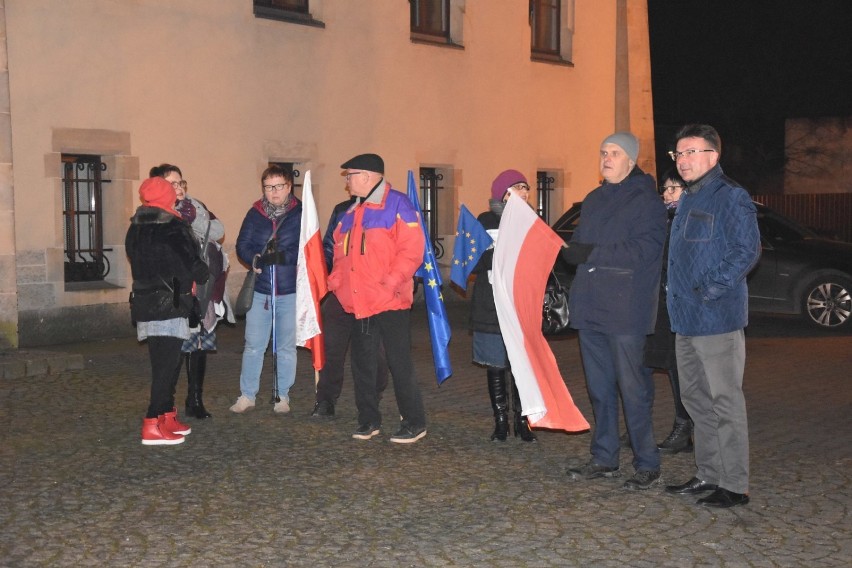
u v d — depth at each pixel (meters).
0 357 10.01
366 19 15.47
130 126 12.56
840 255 13.49
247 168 13.91
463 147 17.22
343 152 15.23
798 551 4.98
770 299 13.68
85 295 12.18
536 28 18.98
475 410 8.34
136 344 11.91
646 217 5.89
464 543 5.09
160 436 7.04
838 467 6.56
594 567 4.76
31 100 11.58
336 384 7.93
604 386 6.19
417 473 6.38
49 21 11.70
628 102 20.28
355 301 7.02
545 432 7.51
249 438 7.29
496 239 6.65
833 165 30.81
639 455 6.07
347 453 6.87
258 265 7.97
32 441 7.16
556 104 19.03
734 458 5.66
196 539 5.15
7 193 10.85
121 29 12.41
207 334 7.76
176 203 7.52
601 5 19.91
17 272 11.53
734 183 5.59
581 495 5.91
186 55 13.12
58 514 5.54
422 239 7.00
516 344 6.52
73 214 12.41
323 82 14.89
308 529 5.30
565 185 19.31
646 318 5.95
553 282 6.96
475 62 17.34
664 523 5.41
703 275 5.55
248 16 13.84
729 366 5.61
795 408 8.45
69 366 10.09
